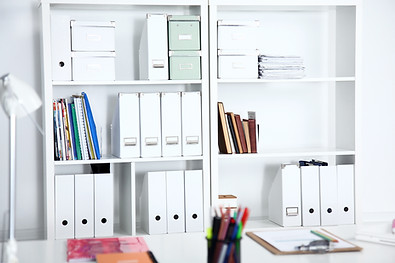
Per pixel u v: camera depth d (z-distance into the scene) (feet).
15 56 11.39
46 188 10.41
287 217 11.28
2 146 11.47
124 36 11.74
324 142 12.64
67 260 5.85
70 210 10.48
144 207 11.19
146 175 10.95
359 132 11.48
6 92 5.71
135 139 10.69
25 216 11.59
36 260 5.92
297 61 11.18
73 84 10.41
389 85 12.98
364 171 12.99
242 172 12.34
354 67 11.46
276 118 12.44
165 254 6.11
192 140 10.89
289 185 11.27
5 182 11.50
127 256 5.83
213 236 5.21
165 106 10.78
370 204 13.05
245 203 12.37
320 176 11.34
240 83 12.26
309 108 12.55
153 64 10.68
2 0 11.31
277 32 12.34
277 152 11.35
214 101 10.91
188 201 10.92
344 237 6.78
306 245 6.15
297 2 11.17
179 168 12.10
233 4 10.97
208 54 10.96
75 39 10.41
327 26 12.49
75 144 10.57
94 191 10.57
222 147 11.27
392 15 12.92
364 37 12.84
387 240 6.40
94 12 11.58
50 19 10.31
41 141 11.57
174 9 11.60
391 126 13.03
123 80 11.40
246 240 6.62
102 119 11.73
